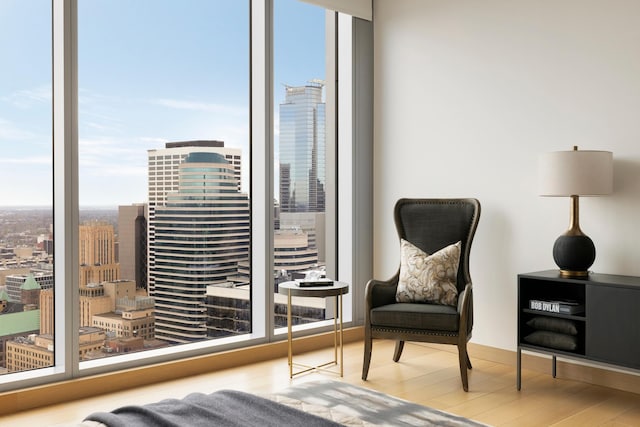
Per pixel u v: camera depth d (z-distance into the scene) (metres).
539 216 3.86
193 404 1.87
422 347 4.52
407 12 4.66
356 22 4.83
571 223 3.45
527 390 3.47
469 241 3.94
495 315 4.11
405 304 3.72
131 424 1.72
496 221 4.09
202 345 3.98
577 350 3.27
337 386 2.27
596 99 3.58
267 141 4.30
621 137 3.48
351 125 4.83
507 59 4.02
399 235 4.18
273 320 4.34
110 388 3.45
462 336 3.44
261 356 4.16
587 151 3.27
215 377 3.74
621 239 3.48
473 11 4.21
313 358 4.21
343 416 1.83
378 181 4.92
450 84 4.37
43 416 3.04
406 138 4.69
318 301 4.86
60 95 3.40
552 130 3.79
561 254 3.39
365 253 4.93
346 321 4.84
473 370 3.89
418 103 4.59
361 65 4.88
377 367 3.97
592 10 3.59
